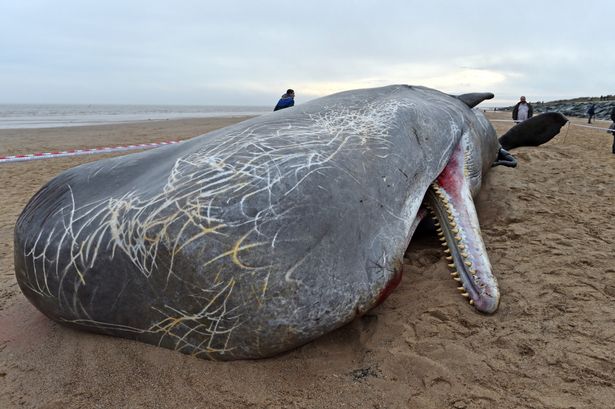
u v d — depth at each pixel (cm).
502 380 271
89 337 321
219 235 265
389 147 359
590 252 431
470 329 318
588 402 252
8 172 1030
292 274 270
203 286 264
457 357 288
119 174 346
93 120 3831
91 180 344
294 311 271
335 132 355
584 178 722
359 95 442
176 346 293
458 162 441
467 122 499
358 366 287
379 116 391
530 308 340
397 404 258
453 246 376
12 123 3203
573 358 286
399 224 335
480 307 336
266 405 259
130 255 278
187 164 310
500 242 466
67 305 306
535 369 278
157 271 272
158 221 274
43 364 301
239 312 267
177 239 266
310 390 269
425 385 269
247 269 264
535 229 495
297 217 280
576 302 346
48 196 338
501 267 409
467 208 404
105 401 268
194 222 268
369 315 336
